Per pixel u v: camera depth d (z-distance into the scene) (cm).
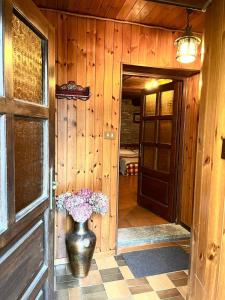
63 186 250
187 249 285
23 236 124
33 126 137
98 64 247
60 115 243
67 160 249
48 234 157
